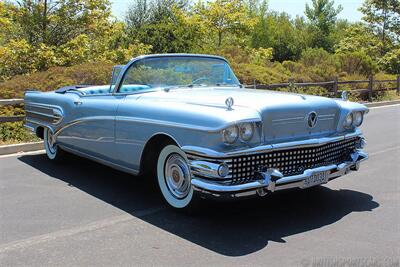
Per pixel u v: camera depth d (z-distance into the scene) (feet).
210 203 16.34
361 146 16.99
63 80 36.01
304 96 15.92
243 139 13.30
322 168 14.90
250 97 15.25
